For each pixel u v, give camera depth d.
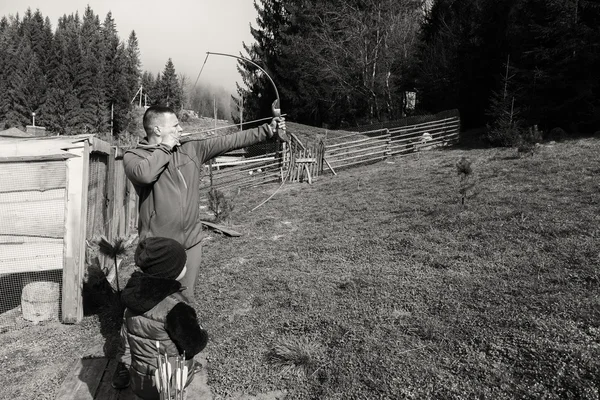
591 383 3.41
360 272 6.51
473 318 4.65
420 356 4.16
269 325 5.23
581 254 5.84
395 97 34.66
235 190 16.59
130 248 9.59
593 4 19.03
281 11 36.56
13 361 5.02
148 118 3.71
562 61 19.34
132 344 3.03
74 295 5.88
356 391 3.84
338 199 12.52
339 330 4.80
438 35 34.84
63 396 4.14
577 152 13.71
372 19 32.66
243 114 37.16
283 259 7.70
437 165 15.84
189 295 3.88
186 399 4.04
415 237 7.70
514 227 7.36
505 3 24.55
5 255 5.87
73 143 6.01
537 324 4.29
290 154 17.41
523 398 3.43
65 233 5.89
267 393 4.08
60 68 96.12
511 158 14.49
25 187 5.86
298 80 34.47
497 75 23.64
